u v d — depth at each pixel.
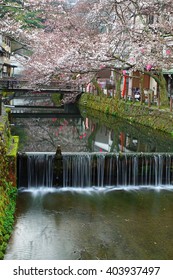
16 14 31.95
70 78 32.16
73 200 12.56
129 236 9.89
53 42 30.52
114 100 33.03
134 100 30.23
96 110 36.28
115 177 14.34
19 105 41.19
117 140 22.52
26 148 18.98
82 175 14.06
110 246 9.30
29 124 28.28
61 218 10.97
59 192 13.37
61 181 13.94
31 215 11.07
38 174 13.81
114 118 31.33
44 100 50.94
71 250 9.03
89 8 30.22
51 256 8.69
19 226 10.24
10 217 10.27
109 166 14.23
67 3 38.78
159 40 20.47
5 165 11.90
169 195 13.33
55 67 22.97
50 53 29.25
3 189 10.98
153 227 10.48
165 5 21.38
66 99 38.22
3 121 14.55
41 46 32.75
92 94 39.19
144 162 14.45
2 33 31.12
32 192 13.25
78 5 34.44
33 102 47.16
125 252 9.02
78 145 20.62
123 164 14.30
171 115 23.08
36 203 12.12
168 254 8.98
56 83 36.72
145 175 14.53
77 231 10.10
